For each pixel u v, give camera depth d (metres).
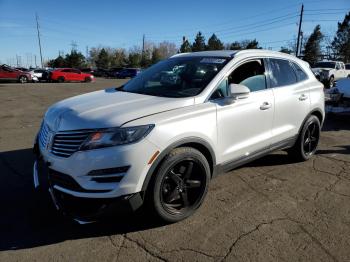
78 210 3.33
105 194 3.18
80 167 3.17
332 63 25.80
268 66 4.82
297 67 5.44
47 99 15.99
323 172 5.30
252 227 3.66
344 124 9.12
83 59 83.06
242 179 4.96
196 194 3.84
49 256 3.15
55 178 3.41
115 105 3.63
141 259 3.12
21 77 32.62
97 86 28.31
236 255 3.19
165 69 4.66
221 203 4.20
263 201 4.27
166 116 3.47
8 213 3.88
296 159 5.65
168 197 3.58
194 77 4.20
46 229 3.59
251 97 4.38
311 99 5.47
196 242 3.38
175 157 3.47
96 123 3.25
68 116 3.48
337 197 4.43
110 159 3.15
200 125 3.71
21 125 8.82
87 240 3.40
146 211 3.57
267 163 5.64
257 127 4.49
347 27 70.38
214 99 3.97
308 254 3.21
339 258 3.17
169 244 3.34
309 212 4.02
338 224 3.76
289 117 5.05
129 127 3.23
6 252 3.20
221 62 4.30
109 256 3.16
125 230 3.58
